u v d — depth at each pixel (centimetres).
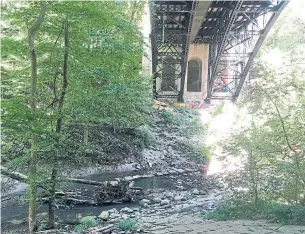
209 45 2895
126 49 863
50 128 772
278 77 728
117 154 1625
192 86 3062
